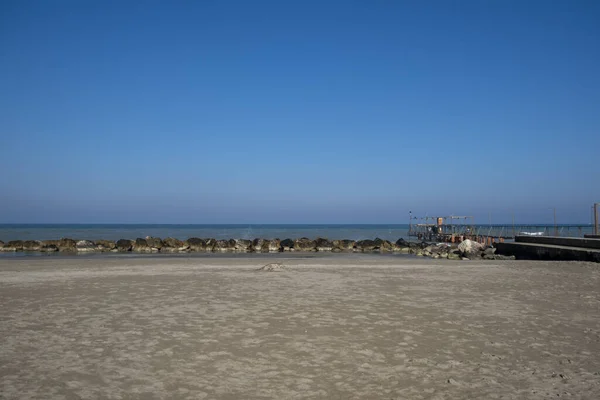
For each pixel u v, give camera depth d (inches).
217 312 361.1
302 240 1640.0
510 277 604.4
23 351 256.5
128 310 369.4
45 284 522.6
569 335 295.0
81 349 260.4
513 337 289.4
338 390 200.1
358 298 428.8
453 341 279.9
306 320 334.0
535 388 202.4
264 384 207.2
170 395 193.6
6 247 1493.6
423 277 600.7
